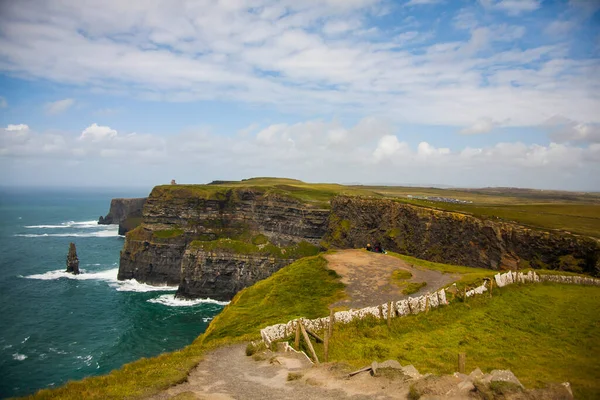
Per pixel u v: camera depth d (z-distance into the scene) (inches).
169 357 1068.5
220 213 5511.8
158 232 5036.9
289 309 1637.6
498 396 599.2
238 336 1375.5
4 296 3836.1
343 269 2150.6
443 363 969.5
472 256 2765.7
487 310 1441.9
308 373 865.5
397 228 3449.8
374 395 698.2
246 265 4276.6
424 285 1829.5
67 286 4335.6
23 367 2349.9
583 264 2233.0
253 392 778.2
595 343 1090.1
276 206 5260.8
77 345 2719.0
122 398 735.7
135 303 3855.8
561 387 621.3
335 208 4512.8
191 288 4202.8
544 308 1461.6
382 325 1290.6
